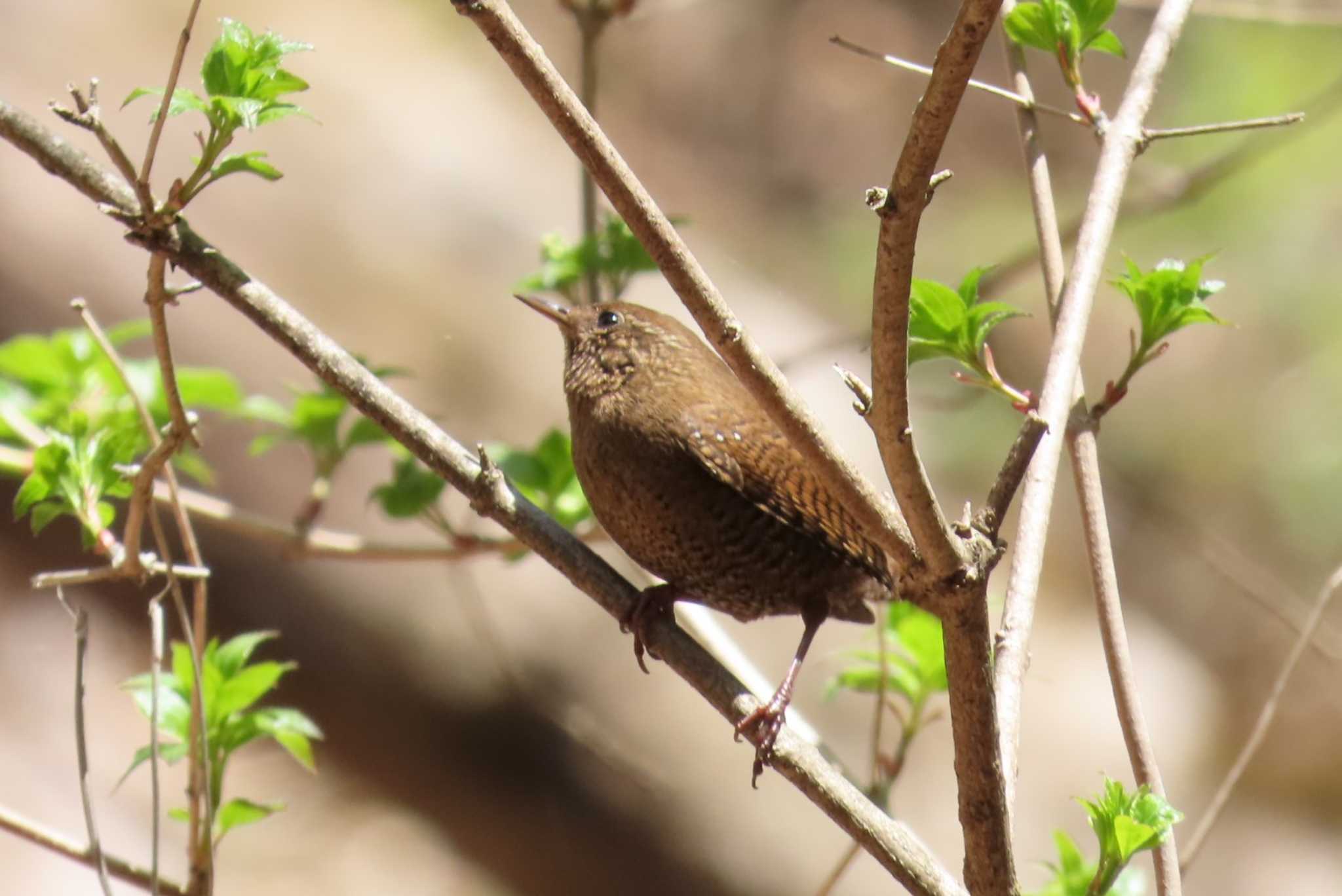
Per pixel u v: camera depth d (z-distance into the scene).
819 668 12.61
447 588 12.84
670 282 3.71
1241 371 18.34
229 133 4.33
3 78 13.55
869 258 18.94
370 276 13.97
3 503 12.51
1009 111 19.80
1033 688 13.73
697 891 12.61
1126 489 15.62
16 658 12.09
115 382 7.11
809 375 14.74
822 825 13.04
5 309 12.52
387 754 12.70
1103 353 18.70
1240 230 18.73
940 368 16.98
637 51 20.30
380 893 11.85
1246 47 18.64
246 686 5.23
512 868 12.54
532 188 15.94
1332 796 15.34
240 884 11.37
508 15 3.59
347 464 12.77
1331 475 17.44
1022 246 18.30
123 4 14.80
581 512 6.98
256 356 12.80
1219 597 16.42
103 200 4.70
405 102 15.94
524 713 12.59
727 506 6.19
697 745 12.95
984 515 3.90
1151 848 4.26
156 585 12.06
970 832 4.02
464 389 13.66
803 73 20.78
